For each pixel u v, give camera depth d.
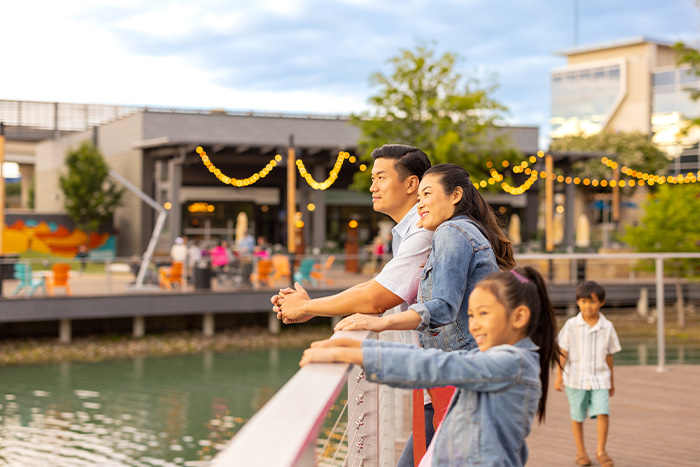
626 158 47.62
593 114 63.69
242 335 21.61
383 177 2.73
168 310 20.39
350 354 1.68
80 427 12.70
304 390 1.36
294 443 1.04
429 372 1.73
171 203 27.42
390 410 3.68
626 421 6.31
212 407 14.18
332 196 33.16
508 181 30.19
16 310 18.92
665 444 5.61
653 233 22.89
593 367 5.18
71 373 17.17
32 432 12.34
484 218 2.50
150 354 19.34
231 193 32.88
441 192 2.47
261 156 28.44
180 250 22.00
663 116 59.62
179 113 32.19
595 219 50.62
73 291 21.03
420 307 2.20
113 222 34.59
